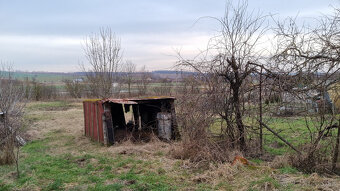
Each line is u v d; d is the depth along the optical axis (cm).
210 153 729
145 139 1044
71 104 2534
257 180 581
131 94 2189
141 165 732
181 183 603
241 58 739
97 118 1043
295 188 545
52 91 3083
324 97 637
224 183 585
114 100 980
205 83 758
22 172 695
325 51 613
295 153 719
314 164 648
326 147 662
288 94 698
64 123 1506
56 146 1020
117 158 812
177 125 990
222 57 741
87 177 657
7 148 776
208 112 759
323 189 531
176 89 800
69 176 666
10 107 964
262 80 747
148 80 2316
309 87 650
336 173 630
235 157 703
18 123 944
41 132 1272
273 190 539
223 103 771
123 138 1054
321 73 631
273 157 773
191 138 774
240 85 768
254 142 811
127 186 591
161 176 642
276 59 691
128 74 2391
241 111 788
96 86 2083
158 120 1044
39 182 634
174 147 826
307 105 668
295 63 664
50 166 759
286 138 973
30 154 896
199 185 584
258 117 803
